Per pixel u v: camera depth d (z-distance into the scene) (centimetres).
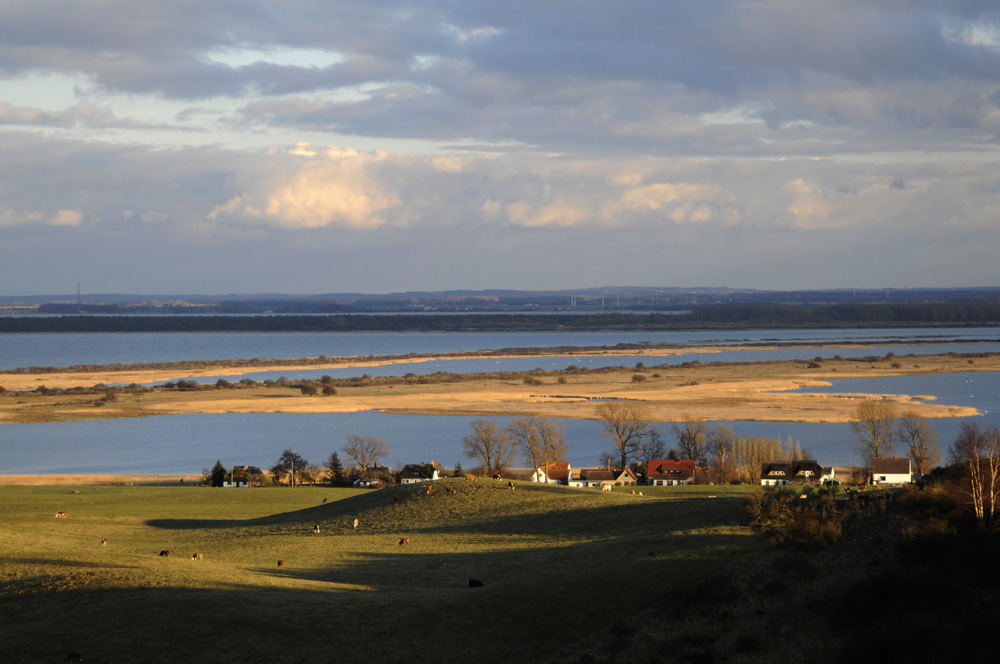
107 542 8062
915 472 12006
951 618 3769
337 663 3875
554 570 5609
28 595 4919
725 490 9844
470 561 6400
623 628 4034
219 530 8919
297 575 5959
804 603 4128
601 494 9638
